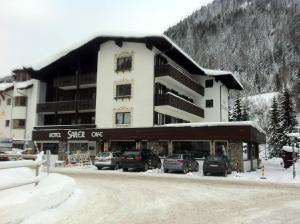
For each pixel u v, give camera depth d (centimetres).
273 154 6078
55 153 4269
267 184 1903
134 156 2800
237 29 18588
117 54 4078
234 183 1912
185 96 4669
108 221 831
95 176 2217
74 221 817
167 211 978
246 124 2975
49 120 4741
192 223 818
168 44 3788
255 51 16812
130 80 3950
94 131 3869
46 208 930
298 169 3309
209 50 18225
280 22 17888
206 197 1282
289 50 15762
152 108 3775
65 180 1292
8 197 909
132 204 1094
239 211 986
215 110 4844
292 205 1109
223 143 3159
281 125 5972
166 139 3362
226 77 4922
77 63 4450
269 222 834
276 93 13138
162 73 3831
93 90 4484
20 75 4972
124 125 3897
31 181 1123
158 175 2430
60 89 4709
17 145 4638
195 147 3441
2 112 4919
